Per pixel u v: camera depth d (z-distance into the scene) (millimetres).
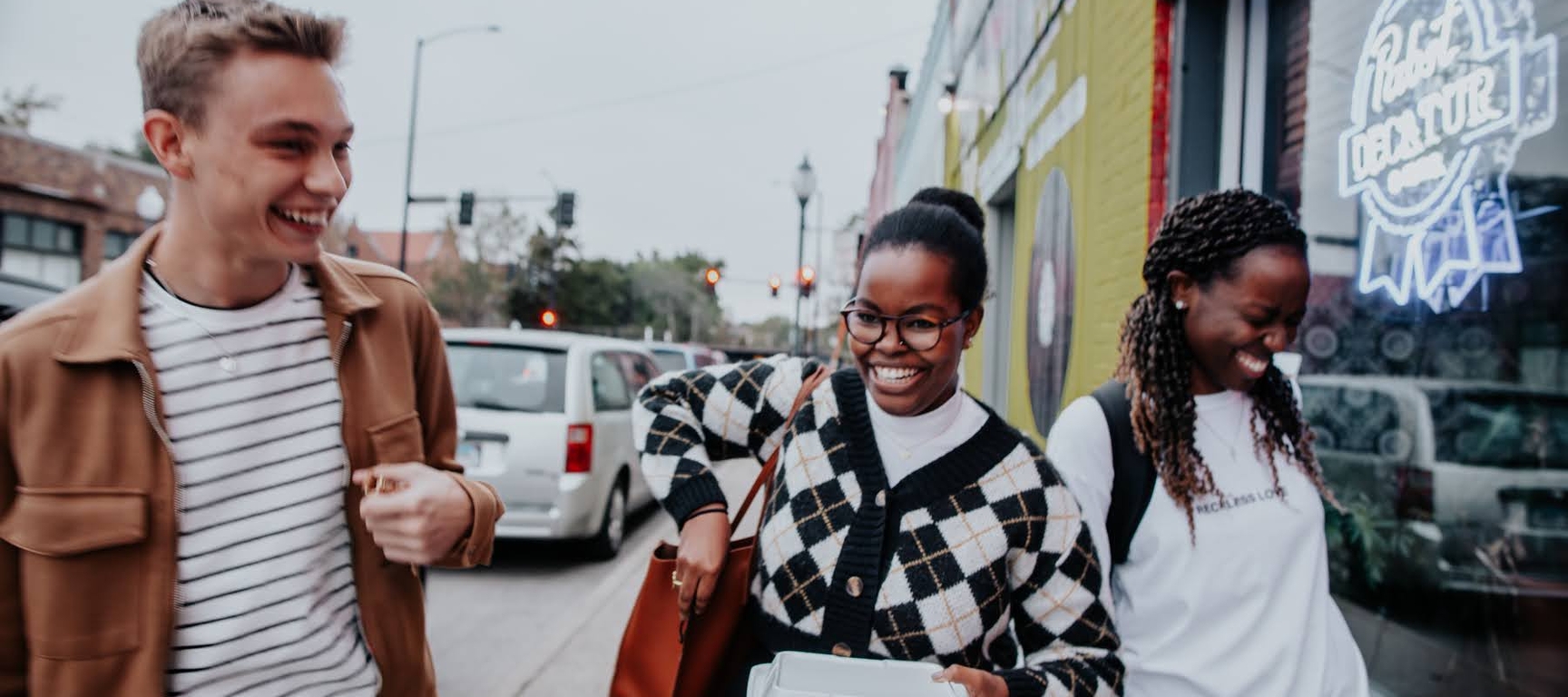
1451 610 2166
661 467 1440
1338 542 2566
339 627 1286
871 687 1075
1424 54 2182
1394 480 2340
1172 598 1365
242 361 1194
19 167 21953
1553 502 1933
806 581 1305
